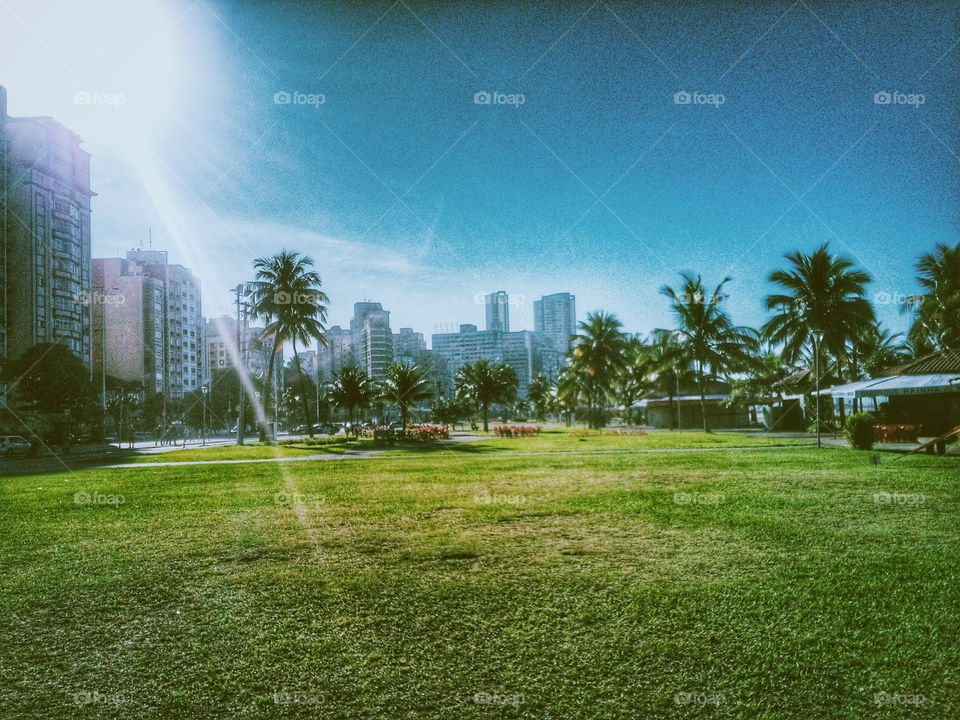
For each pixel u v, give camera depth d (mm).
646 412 68438
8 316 68562
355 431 52562
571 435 43312
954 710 3299
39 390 48469
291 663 3959
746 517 8023
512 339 158875
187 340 120625
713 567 5727
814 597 4879
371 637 4332
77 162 77125
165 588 5480
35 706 3482
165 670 3895
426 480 13406
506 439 40344
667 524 7691
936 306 28016
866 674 3682
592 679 3678
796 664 3805
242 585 5527
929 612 4539
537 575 5598
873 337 44688
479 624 4504
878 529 7195
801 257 35688
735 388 50938
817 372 23438
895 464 14406
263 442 44000
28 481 15820
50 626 4641
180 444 53281
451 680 3699
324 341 46906
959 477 11539
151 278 108312
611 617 4574
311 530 7836
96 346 102250
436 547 6734
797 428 45188
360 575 5742
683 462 16609
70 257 74625
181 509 9766
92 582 5688
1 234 68562
